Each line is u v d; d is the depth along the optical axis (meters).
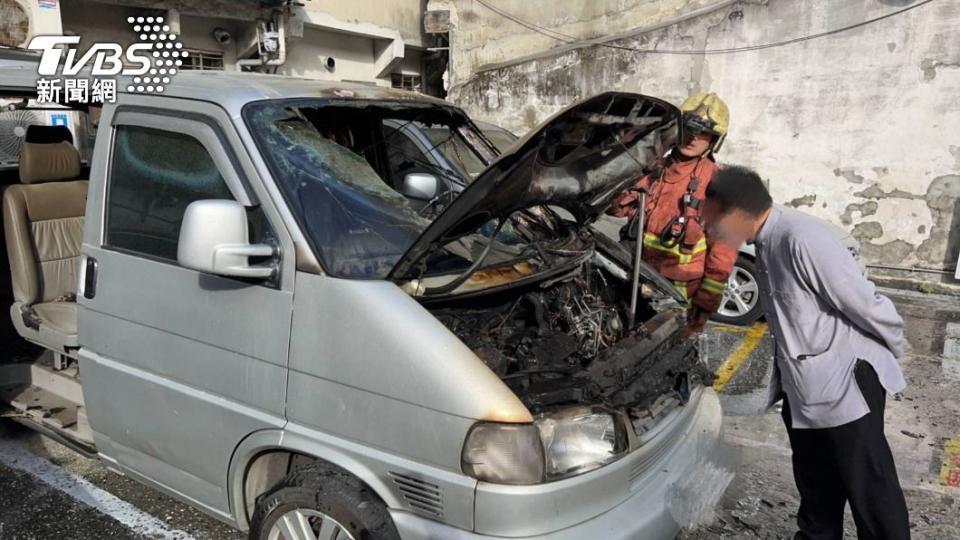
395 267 2.36
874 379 2.58
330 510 2.27
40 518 3.32
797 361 2.63
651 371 2.73
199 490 2.77
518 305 2.98
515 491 2.04
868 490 2.62
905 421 4.54
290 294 2.38
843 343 2.59
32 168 4.21
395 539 2.22
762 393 4.96
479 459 2.05
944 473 3.89
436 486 2.11
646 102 2.54
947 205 7.88
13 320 4.07
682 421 2.80
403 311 2.20
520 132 11.02
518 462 2.06
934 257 8.07
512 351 2.68
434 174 3.64
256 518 2.51
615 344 2.86
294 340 2.36
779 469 3.93
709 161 4.06
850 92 8.17
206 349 2.60
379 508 2.24
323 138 2.83
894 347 2.61
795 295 2.60
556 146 2.40
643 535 2.28
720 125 3.88
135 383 2.85
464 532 2.09
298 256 2.38
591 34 10.21
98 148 3.06
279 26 10.67
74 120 4.98
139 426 2.89
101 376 2.99
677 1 9.38
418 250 2.33
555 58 10.46
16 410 3.82
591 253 3.29
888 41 7.86
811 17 8.26
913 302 7.52
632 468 2.37
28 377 3.97
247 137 2.59
